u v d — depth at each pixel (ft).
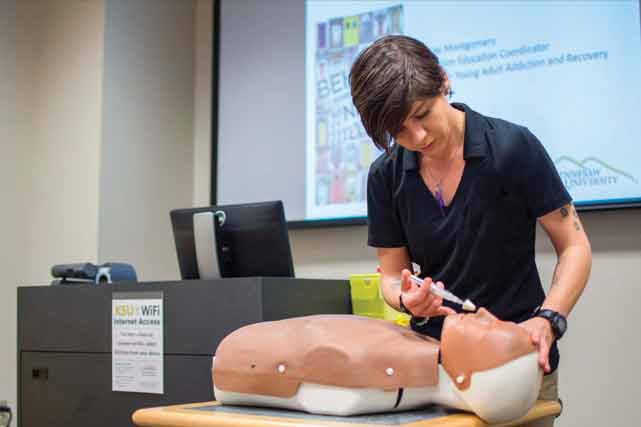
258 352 3.66
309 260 8.94
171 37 10.02
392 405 3.36
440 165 4.12
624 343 6.95
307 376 3.44
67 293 6.29
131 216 9.25
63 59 9.45
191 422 3.46
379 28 8.62
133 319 5.88
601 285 7.11
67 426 6.19
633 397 6.87
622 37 7.10
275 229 5.98
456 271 4.19
